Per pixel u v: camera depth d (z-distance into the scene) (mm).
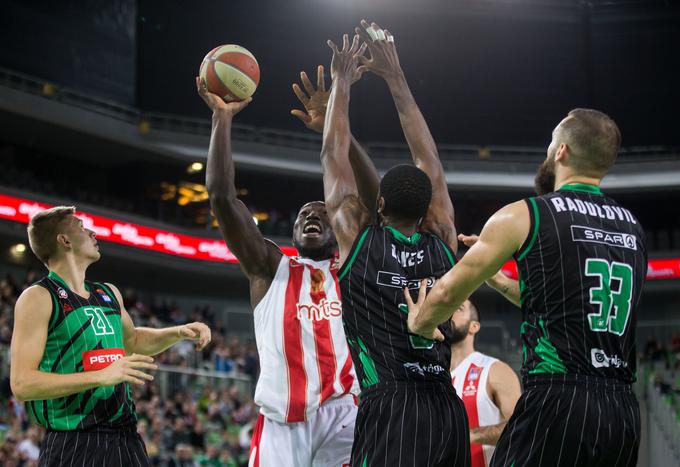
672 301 34344
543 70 36188
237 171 32688
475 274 3371
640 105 36062
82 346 4430
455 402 3791
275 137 33812
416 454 3578
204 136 32250
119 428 4387
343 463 4746
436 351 3785
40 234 4516
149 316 24469
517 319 33812
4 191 25969
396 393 3684
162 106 32281
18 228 26203
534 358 3389
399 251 3836
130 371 4070
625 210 3545
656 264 33812
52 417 4285
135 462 4391
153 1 32969
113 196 31984
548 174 3730
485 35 36125
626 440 3307
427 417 3648
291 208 34125
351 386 4770
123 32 31625
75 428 4277
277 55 34375
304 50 34594
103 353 4477
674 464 18109
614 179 34875
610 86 36188
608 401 3285
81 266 4605
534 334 3408
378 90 34969
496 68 36031
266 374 4797
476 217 35656
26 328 4301
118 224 29016
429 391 3717
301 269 4922
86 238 4625
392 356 3717
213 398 18750
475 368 5820
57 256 4547
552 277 3350
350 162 4492
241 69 4746
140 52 32438
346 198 4031
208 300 33281
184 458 15039
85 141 29797
